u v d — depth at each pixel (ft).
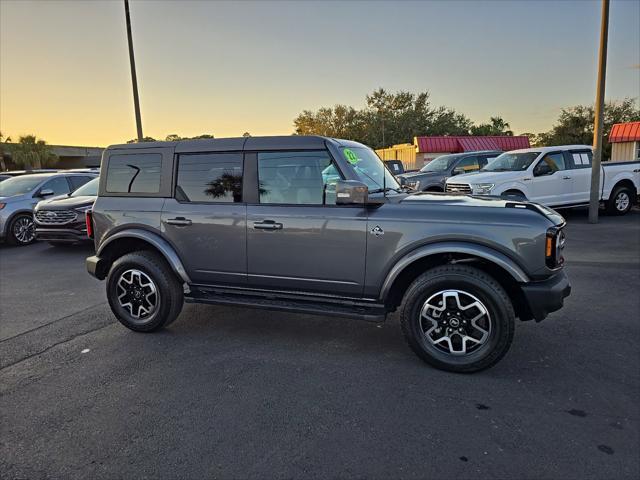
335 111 208.23
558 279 11.96
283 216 13.37
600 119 36.47
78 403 11.06
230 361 13.25
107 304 19.26
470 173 39.47
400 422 9.95
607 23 35.99
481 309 11.75
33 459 8.97
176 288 15.25
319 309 13.29
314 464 8.62
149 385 11.90
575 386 11.37
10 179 39.65
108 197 15.69
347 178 12.87
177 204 14.70
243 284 14.30
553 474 8.21
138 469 8.60
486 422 9.87
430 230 12.03
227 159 14.17
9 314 18.20
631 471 8.25
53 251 33.22
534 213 11.71
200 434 9.67
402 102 194.70
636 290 19.06
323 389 11.48
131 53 47.06
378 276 12.60
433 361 12.27
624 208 41.45
